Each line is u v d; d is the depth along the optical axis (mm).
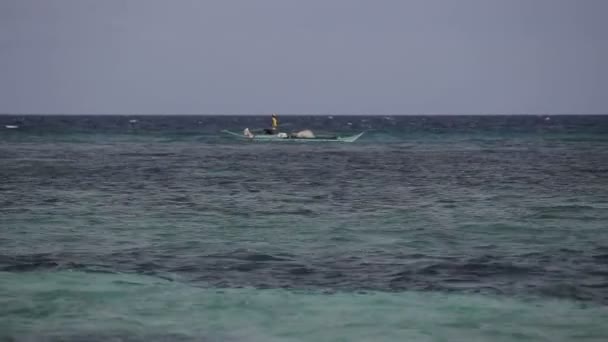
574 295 35094
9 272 39219
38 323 30578
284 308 32969
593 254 44406
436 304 33562
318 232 52375
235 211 62938
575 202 69062
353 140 191500
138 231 52656
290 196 74250
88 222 56562
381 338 29078
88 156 136875
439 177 95812
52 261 42031
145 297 34594
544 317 31578
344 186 84375
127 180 89938
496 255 44188
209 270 40219
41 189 78938
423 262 42250
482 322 30938
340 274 39438
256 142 191250
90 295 34781
